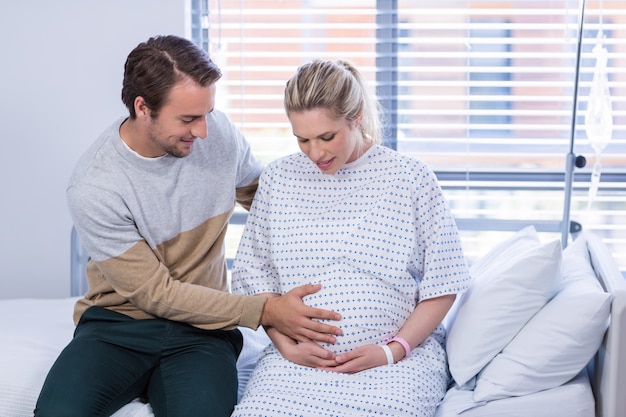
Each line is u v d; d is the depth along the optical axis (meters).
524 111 2.58
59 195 2.62
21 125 2.59
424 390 1.70
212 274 1.95
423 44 2.57
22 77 2.57
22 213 2.63
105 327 1.82
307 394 1.66
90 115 2.58
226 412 1.68
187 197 1.84
